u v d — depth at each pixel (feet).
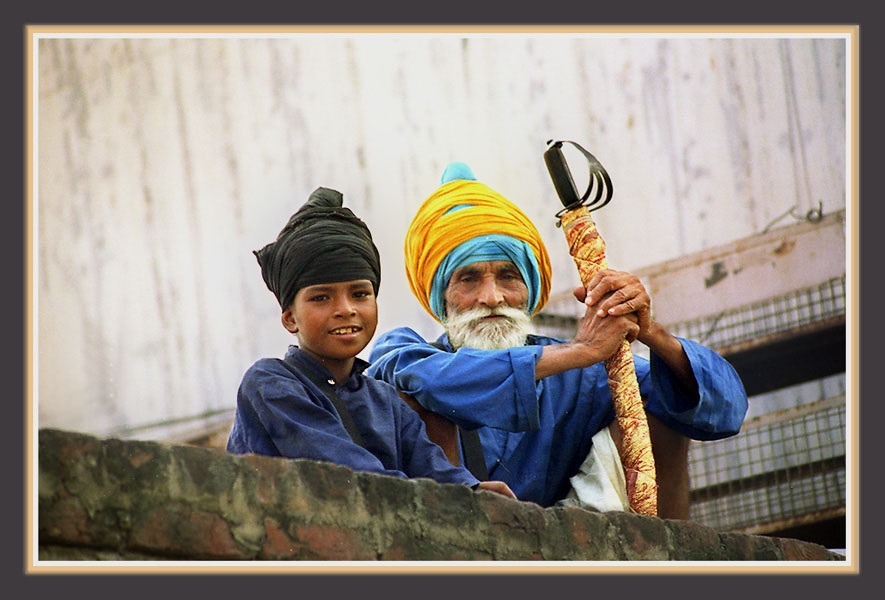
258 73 37.91
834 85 38.37
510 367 22.39
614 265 37.91
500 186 37.78
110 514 15.84
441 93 38.01
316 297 20.99
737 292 37.96
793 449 37.60
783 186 38.14
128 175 37.78
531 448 23.99
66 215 37.58
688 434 23.79
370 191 37.45
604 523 19.71
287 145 37.73
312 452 19.54
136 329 37.35
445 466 20.94
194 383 37.35
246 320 37.65
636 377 23.80
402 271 36.94
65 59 37.81
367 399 21.16
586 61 38.50
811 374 37.86
